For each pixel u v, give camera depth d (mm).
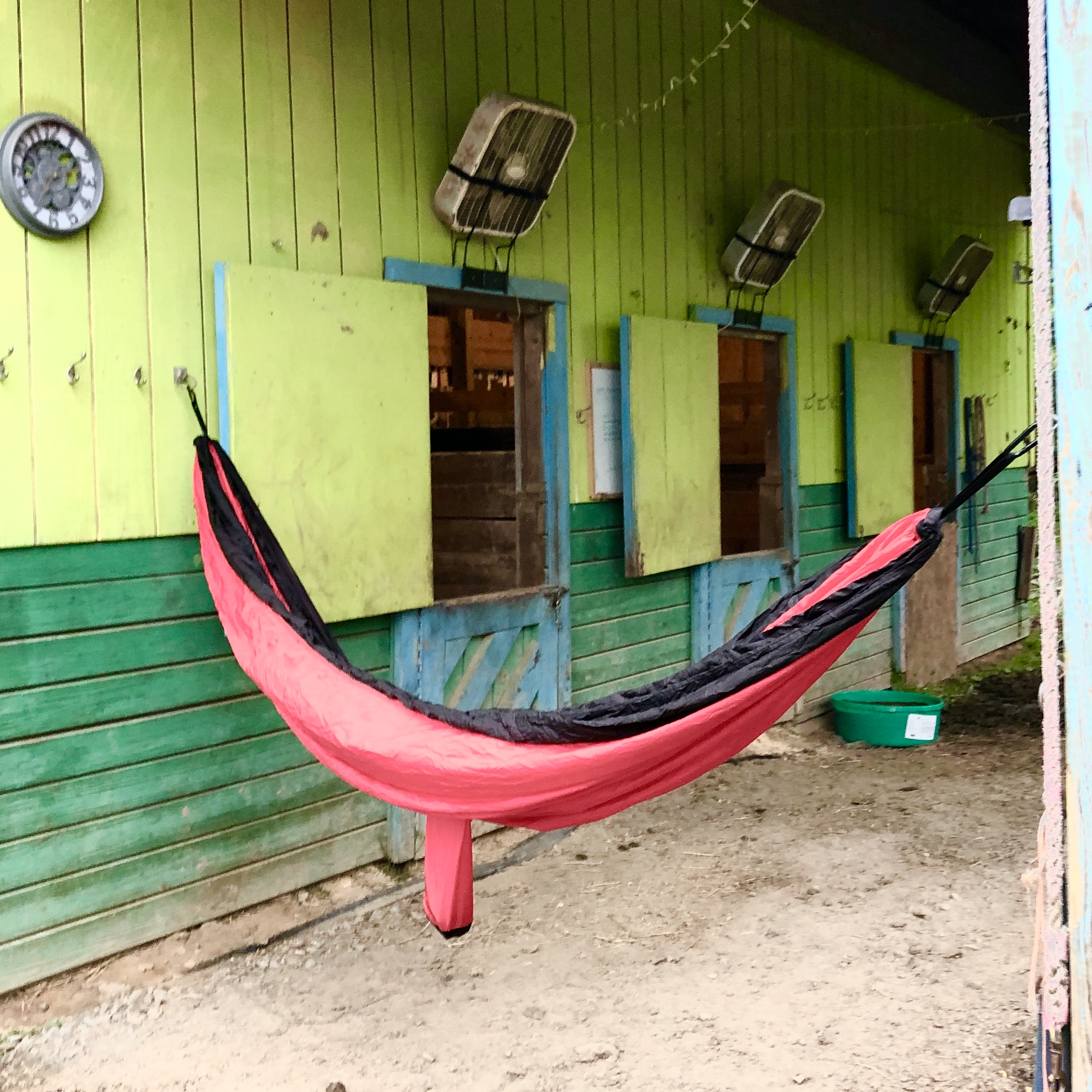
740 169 5488
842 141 6297
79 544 2955
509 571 4625
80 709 2977
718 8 5316
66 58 2865
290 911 3500
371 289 3545
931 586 7316
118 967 3076
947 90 7199
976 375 7906
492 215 3941
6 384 2779
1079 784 1294
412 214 3822
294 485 3340
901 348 6688
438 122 3904
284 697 2740
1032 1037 2793
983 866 4055
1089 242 1246
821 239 6125
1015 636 8680
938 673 7410
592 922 3582
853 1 6199
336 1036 2855
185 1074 2670
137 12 3023
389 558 3639
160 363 3109
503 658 4207
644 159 4871
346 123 3594
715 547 5234
